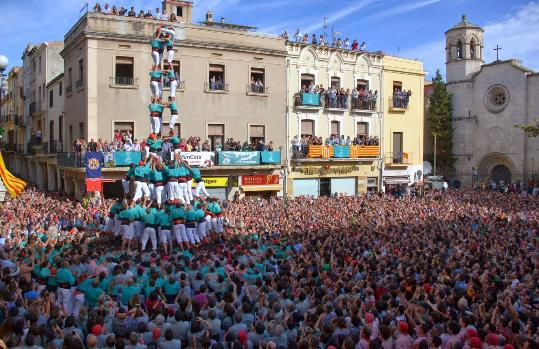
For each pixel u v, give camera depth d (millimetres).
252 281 14188
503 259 16297
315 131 38656
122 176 30703
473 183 50125
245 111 35969
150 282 12688
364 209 28031
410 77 43531
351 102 39906
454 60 51812
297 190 37938
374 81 41406
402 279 14047
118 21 31938
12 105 62656
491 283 13484
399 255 16688
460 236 20141
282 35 37344
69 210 25281
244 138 36031
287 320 10469
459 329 9688
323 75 39094
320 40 39156
